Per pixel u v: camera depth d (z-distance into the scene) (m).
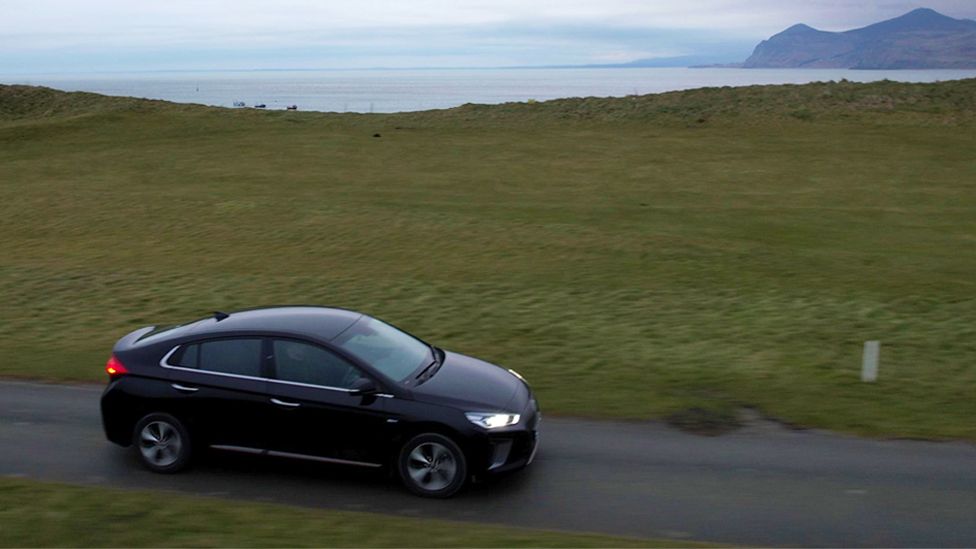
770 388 11.91
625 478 8.90
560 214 28.56
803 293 18.05
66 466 9.16
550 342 14.46
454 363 9.37
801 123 50.56
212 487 8.62
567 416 10.83
